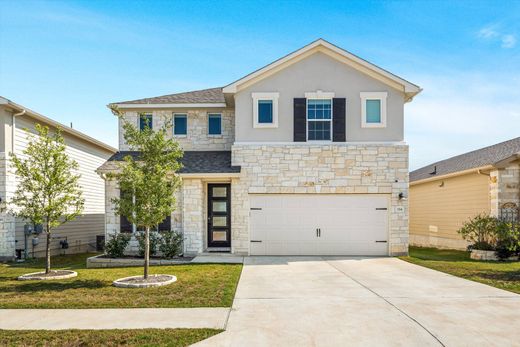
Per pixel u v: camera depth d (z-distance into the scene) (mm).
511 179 15594
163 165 10102
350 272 11359
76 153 19750
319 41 14953
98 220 22312
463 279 10219
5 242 14992
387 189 14898
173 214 14789
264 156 15016
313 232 15023
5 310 7391
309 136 15188
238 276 10617
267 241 15008
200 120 17125
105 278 10555
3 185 14891
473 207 17562
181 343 5680
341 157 14969
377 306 7527
